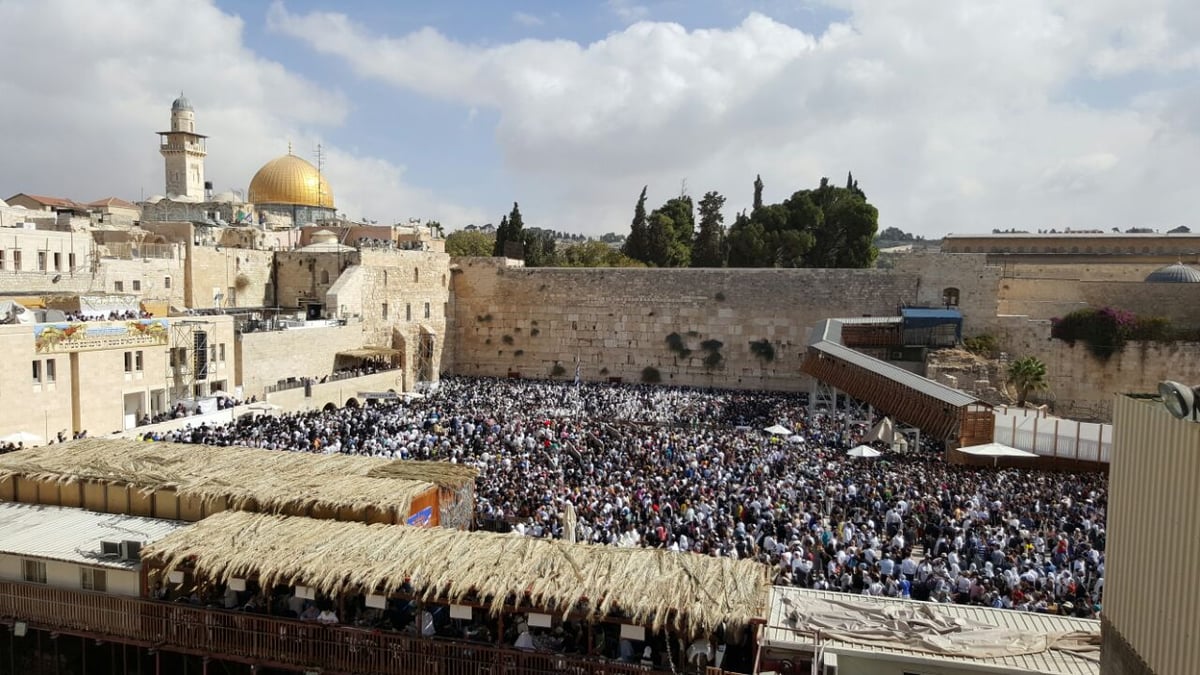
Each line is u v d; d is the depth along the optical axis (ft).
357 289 237.86
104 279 201.46
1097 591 75.15
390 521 73.10
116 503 79.56
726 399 217.56
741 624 54.39
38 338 140.26
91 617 66.59
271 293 256.11
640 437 143.54
